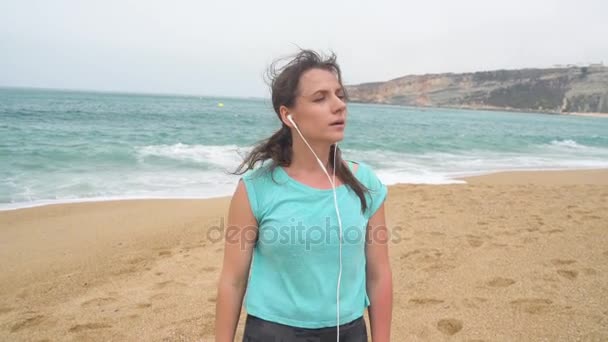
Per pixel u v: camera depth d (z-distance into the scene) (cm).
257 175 150
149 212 737
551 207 709
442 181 1067
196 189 946
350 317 150
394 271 440
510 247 498
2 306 392
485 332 317
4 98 7000
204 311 367
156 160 1270
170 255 520
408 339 312
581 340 297
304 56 151
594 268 423
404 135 2506
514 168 1360
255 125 3008
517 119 7338
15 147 1388
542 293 372
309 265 143
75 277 457
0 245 561
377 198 159
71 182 976
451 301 368
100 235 605
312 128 144
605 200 771
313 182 149
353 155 1537
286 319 146
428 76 15425
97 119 3023
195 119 3553
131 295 406
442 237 546
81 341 325
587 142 2605
